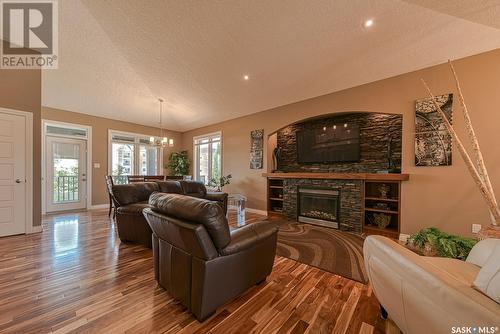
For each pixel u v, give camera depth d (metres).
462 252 2.08
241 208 4.79
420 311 0.93
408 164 3.20
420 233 2.46
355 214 3.64
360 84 3.68
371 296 1.77
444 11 2.19
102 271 2.14
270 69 3.54
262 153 5.26
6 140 3.15
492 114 2.63
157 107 5.45
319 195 4.11
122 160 6.39
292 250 2.78
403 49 2.78
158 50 3.35
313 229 3.80
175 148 7.59
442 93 2.93
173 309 1.57
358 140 4.09
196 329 1.38
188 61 3.57
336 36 2.67
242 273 1.67
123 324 1.41
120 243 2.96
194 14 2.57
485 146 2.66
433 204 2.99
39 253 2.58
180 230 1.42
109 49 3.38
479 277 0.85
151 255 2.56
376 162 3.99
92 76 4.08
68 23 2.88
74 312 1.51
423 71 3.09
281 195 5.19
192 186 4.80
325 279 2.05
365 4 2.20
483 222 2.66
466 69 2.78
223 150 6.25
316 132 4.62
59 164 5.22
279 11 2.39
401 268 1.05
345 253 2.69
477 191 2.70
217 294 1.48
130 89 4.57
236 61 3.41
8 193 3.18
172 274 1.63
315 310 1.59
